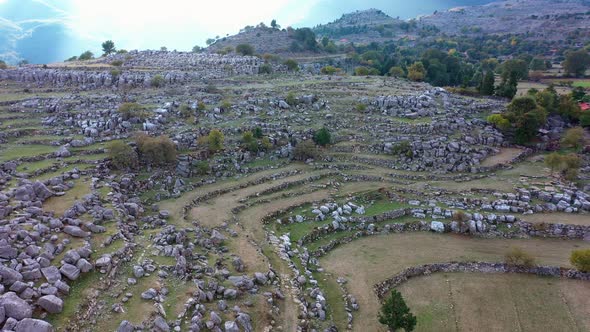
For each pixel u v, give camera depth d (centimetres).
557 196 7106
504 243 6378
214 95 10344
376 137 9050
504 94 11806
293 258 5512
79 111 8512
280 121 9338
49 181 5684
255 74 13112
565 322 4850
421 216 6900
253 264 4922
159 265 4422
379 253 6044
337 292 5059
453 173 8138
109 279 4028
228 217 6181
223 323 3834
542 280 5606
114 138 7612
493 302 5166
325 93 11131
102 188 5969
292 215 6562
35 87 10488
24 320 3128
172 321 3650
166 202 6500
